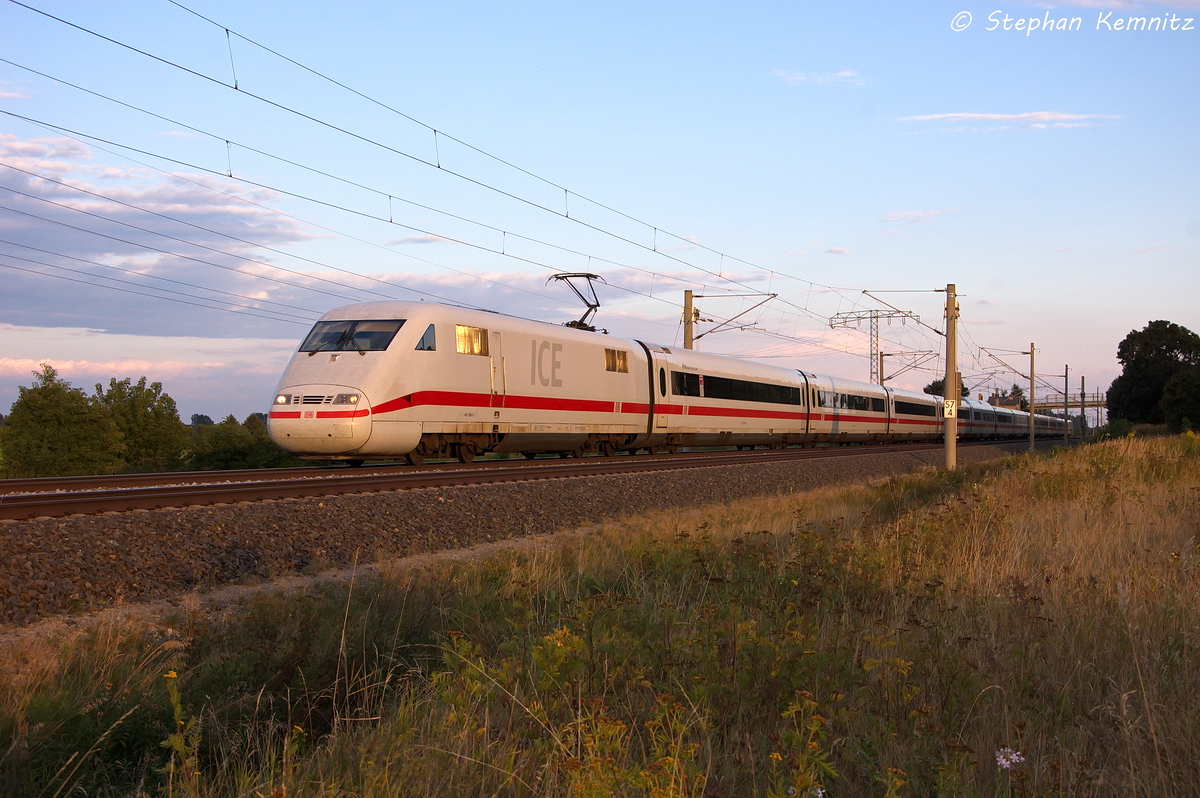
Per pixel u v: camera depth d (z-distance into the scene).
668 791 3.62
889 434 48.69
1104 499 13.49
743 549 9.52
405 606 7.40
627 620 6.40
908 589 7.70
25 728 4.36
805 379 39.03
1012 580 7.51
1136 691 5.02
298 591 7.63
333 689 5.56
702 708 4.82
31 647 6.00
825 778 4.20
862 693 5.15
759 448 43.16
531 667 5.34
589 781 3.74
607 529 13.23
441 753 4.23
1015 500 14.53
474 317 19.83
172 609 7.62
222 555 9.16
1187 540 10.07
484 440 20.44
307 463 34.44
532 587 7.87
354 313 18.78
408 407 17.80
